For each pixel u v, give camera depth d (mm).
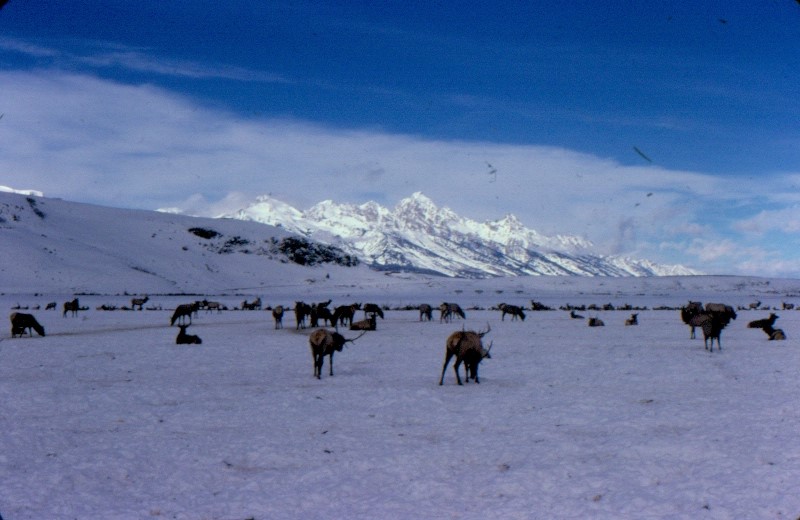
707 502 10469
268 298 147000
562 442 14219
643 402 18500
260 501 10805
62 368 26078
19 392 20406
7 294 134375
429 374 24547
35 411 17625
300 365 27203
